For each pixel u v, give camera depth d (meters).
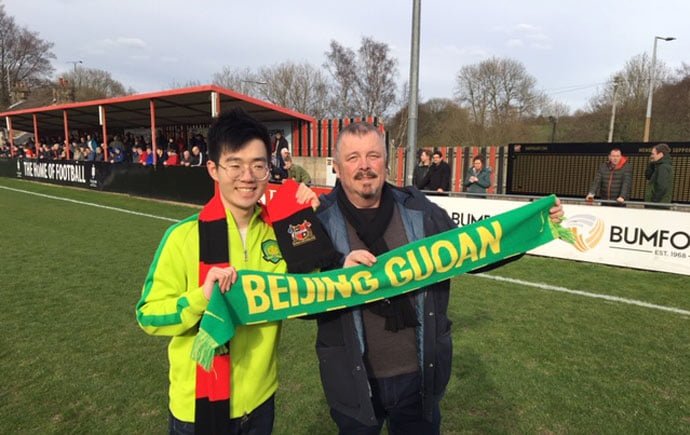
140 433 2.73
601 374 3.45
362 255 1.79
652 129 31.95
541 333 4.22
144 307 1.57
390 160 17.19
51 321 4.40
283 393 3.21
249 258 1.71
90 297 5.09
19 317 4.50
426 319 1.88
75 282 5.65
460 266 1.98
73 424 2.81
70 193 15.72
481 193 8.62
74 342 3.94
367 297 1.84
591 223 6.92
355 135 1.80
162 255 1.61
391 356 1.87
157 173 14.05
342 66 34.91
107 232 8.84
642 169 7.81
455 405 3.04
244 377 1.69
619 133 33.44
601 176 7.36
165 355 3.71
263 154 1.61
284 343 4.01
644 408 3.01
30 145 27.11
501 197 8.36
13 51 53.00
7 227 9.29
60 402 3.04
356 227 1.90
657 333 4.22
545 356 3.75
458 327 4.37
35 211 11.45
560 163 8.58
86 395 3.12
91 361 3.60
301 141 16.33
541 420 2.88
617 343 3.99
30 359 3.62
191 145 16.48
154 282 1.60
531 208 2.12
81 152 20.44
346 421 1.85
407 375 1.88
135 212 11.48
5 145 31.34
